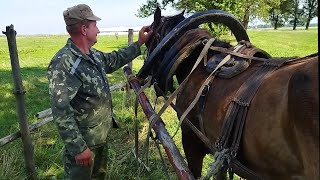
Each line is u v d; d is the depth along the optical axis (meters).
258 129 2.13
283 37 38.06
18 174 4.29
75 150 2.74
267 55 2.81
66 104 2.73
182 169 2.48
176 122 6.30
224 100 2.54
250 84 2.34
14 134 4.20
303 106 1.79
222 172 2.53
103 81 3.02
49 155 4.92
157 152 5.06
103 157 3.35
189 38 3.20
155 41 3.70
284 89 2.04
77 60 2.85
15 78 4.03
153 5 17.91
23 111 4.15
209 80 2.75
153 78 3.43
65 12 2.93
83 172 3.07
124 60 3.59
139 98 3.40
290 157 1.99
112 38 37.28
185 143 3.40
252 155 2.26
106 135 3.10
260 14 22.53
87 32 2.96
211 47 2.97
